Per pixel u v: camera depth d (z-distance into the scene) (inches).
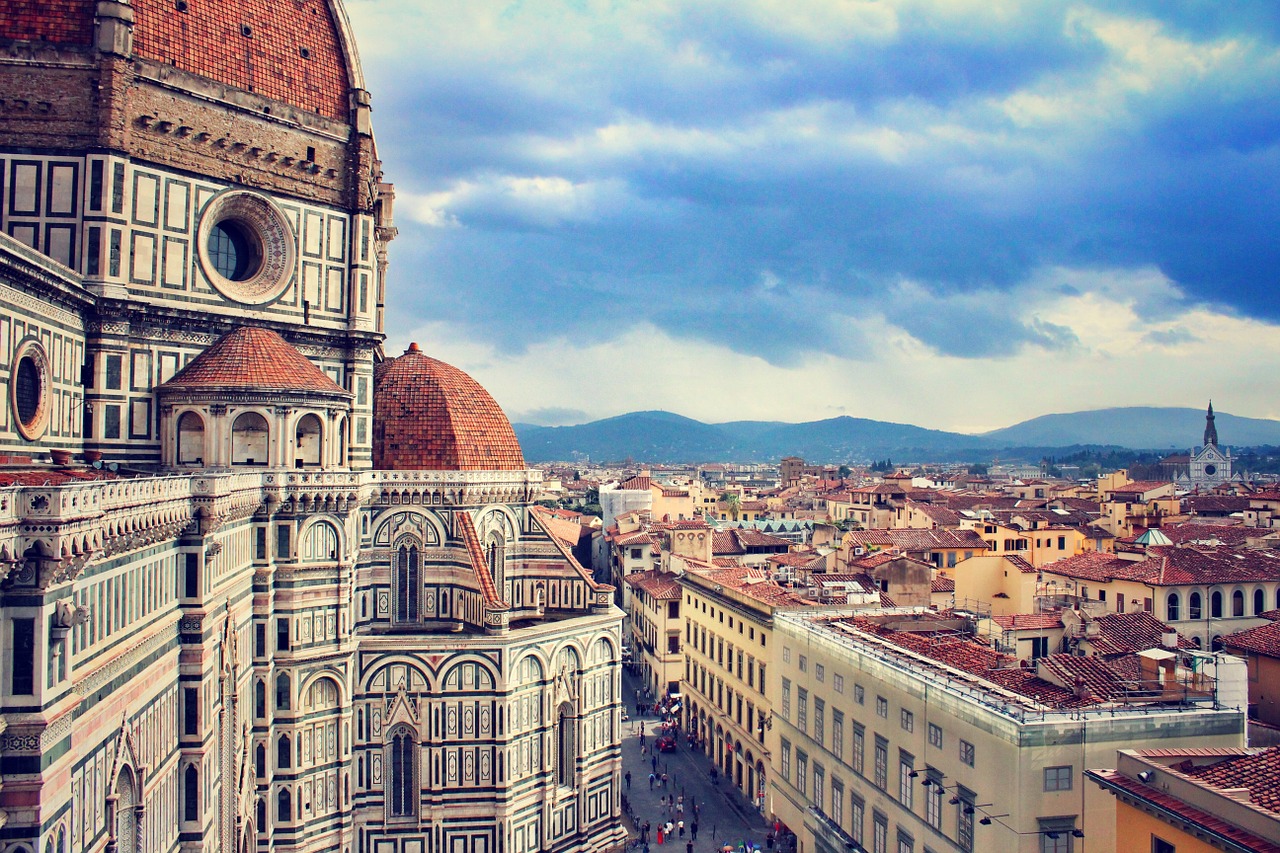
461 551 3262.8
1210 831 1550.2
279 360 2662.4
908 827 2541.8
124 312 2460.6
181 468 2546.8
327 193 2974.9
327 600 2837.1
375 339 3102.9
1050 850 2074.3
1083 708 2207.2
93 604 1526.8
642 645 5772.6
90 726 1510.8
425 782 2984.7
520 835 3085.6
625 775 4185.5
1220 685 2305.6
